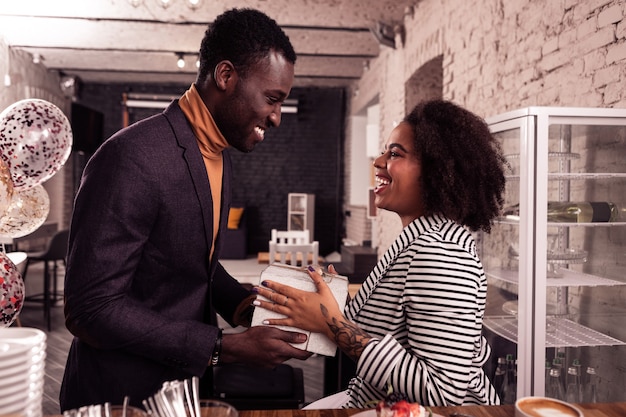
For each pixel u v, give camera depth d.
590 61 2.43
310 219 9.25
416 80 5.34
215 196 1.40
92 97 9.35
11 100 6.60
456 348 1.22
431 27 4.66
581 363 2.34
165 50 6.62
